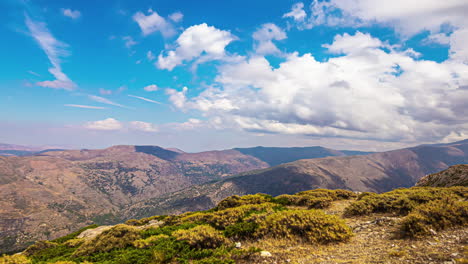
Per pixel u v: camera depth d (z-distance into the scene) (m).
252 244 11.08
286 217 12.02
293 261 8.52
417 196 14.58
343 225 11.02
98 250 13.19
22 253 17.16
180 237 11.99
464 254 6.79
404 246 8.51
